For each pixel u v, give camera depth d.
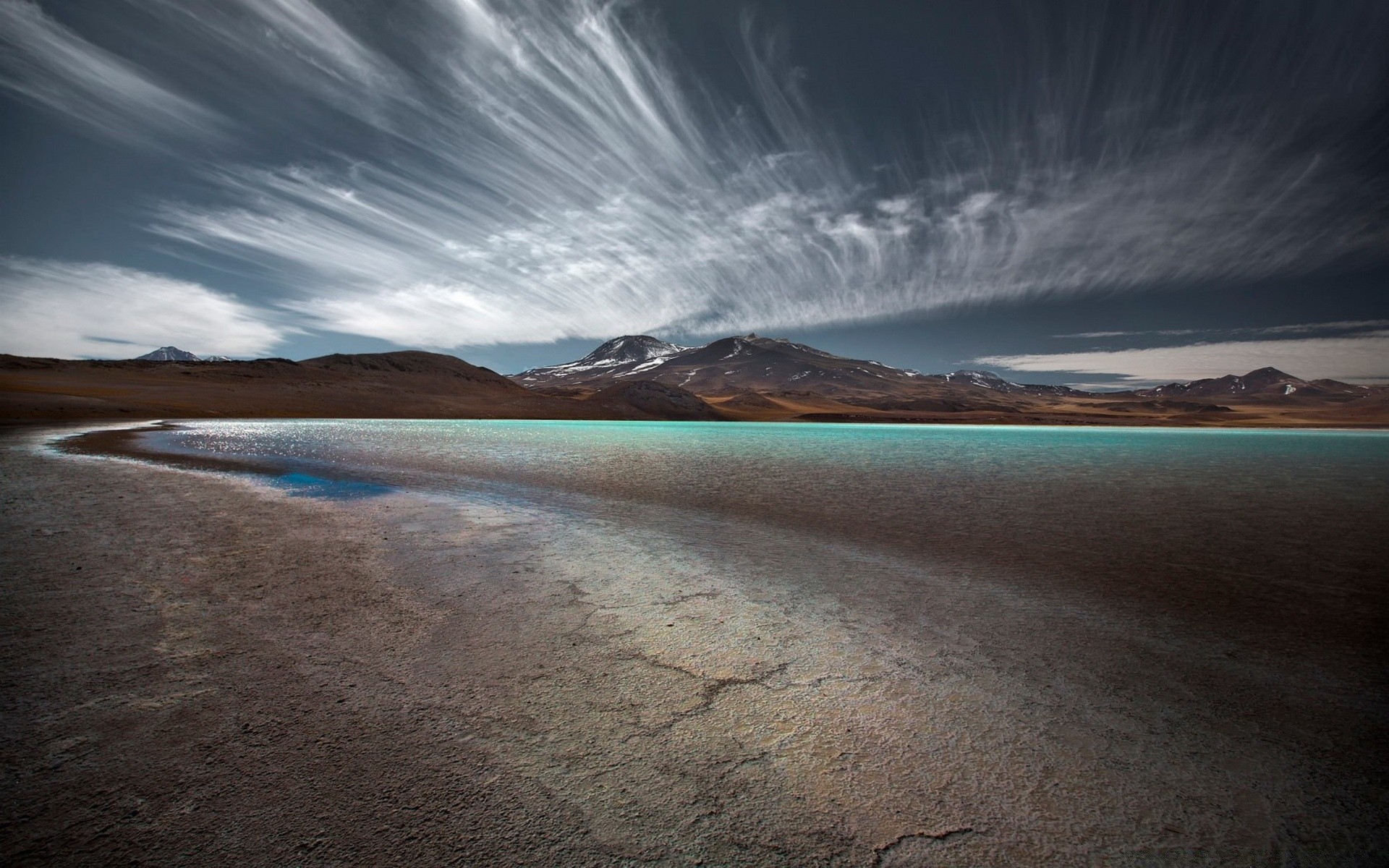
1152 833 2.46
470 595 5.47
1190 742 3.14
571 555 7.17
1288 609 5.39
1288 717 3.42
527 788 2.66
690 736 3.11
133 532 7.92
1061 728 3.26
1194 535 8.92
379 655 4.07
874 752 3.00
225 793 2.54
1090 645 4.50
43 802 2.44
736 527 9.23
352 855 2.22
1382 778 2.82
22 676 3.57
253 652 4.06
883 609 5.29
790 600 5.53
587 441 37.44
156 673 3.68
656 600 5.46
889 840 2.39
